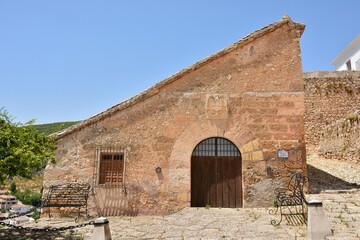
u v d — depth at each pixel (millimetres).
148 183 9930
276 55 10672
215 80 10547
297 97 10344
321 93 23391
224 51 10602
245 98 10391
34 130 8250
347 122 16969
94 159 10094
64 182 9930
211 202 9992
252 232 6809
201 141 10250
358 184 11992
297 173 8820
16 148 7012
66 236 7555
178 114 10352
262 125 10203
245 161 9977
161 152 10117
